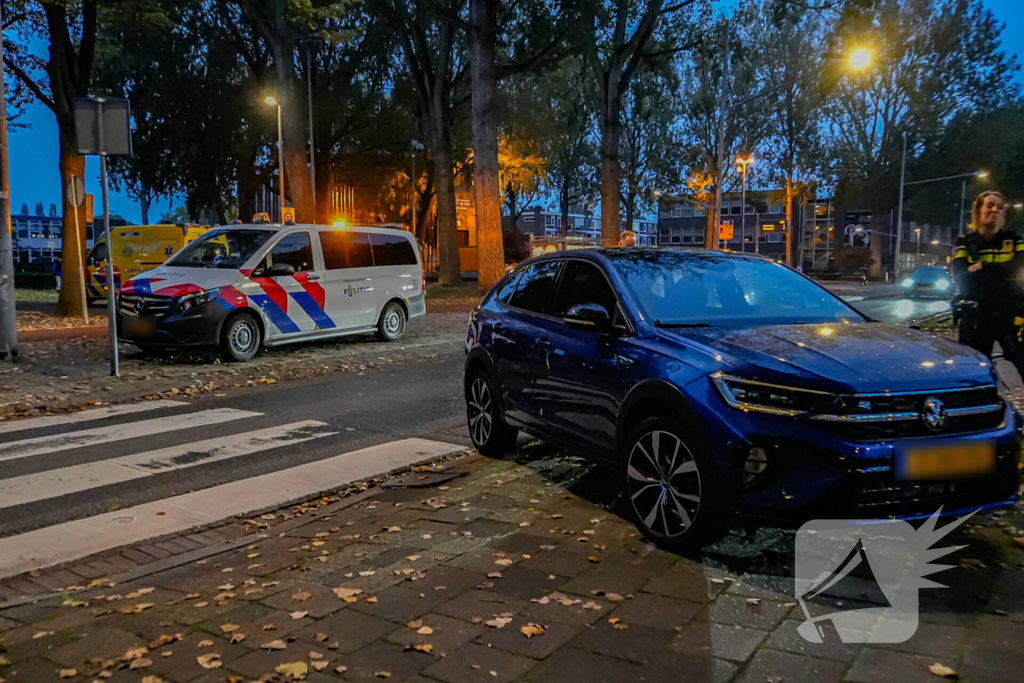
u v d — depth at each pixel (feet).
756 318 15.48
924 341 13.60
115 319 33.24
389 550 14.30
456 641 10.54
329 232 42.78
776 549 13.25
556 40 83.20
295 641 10.75
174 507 17.66
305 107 116.16
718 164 104.73
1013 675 9.04
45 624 11.82
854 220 244.63
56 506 17.71
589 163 191.01
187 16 104.58
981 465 11.73
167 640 10.92
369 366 38.19
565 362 16.61
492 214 78.28
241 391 31.81
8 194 36.27
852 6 76.13
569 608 11.38
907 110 186.09
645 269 16.74
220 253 39.88
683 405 12.79
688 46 99.45
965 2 180.14
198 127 117.50
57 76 52.26
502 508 16.39
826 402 11.58
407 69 120.26
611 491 17.28
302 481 19.45
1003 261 18.13
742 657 9.74
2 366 34.99
